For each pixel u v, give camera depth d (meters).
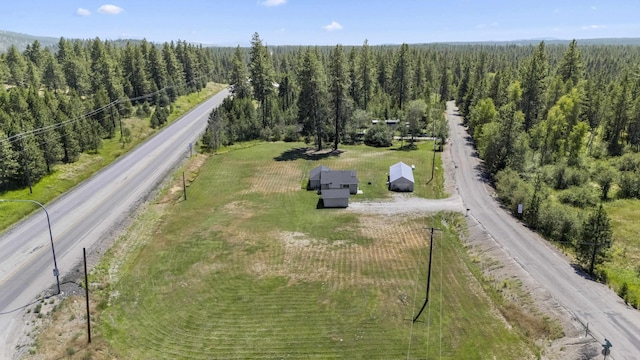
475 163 82.31
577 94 91.06
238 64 112.50
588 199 66.06
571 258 45.03
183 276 41.78
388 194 65.62
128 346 31.98
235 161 81.44
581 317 34.41
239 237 50.47
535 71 95.38
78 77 115.94
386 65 142.75
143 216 55.41
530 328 33.78
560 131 88.38
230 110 102.50
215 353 31.33
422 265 44.12
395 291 39.19
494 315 35.84
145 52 138.50
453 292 39.16
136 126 100.56
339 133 97.81
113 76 108.00
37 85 119.06
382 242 49.50
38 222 51.28
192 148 86.19
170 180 68.56
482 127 89.31
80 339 32.16
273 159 83.00
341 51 87.25
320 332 33.56
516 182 61.97
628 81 102.88
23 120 67.12
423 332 33.47
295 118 108.69
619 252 48.75
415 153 88.44
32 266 41.44
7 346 31.14
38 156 62.84
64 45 140.50
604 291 38.53
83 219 52.44
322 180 66.12
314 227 53.50
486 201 62.56
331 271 42.88
